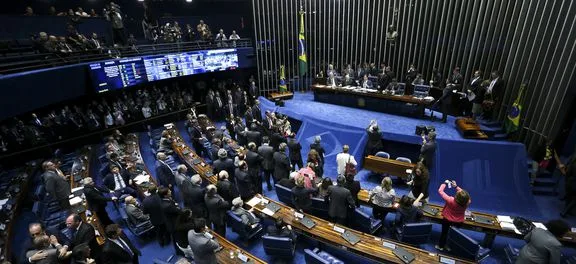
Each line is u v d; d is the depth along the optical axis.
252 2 17.69
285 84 18.31
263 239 5.72
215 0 20.09
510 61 10.66
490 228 5.98
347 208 6.26
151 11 17.84
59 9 15.51
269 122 12.28
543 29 9.38
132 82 13.52
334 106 15.38
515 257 5.88
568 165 7.60
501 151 8.40
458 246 5.70
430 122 11.90
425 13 14.28
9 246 6.68
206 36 16.58
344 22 17.66
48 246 5.00
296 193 6.41
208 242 4.70
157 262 5.10
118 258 4.77
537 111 9.58
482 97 10.68
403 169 8.60
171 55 14.81
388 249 5.44
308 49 18.91
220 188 6.77
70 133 12.10
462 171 8.58
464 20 12.55
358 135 11.24
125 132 14.35
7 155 10.41
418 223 5.79
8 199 8.19
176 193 9.18
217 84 18.17
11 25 11.01
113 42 14.33
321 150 9.08
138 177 8.44
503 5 10.85
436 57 14.21
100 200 6.69
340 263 5.41
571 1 8.45
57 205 8.35
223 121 16.19
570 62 8.44
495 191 8.14
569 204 7.40
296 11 18.14
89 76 11.93
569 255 6.26
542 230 4.24
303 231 6.06
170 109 15.73
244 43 18.06
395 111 13.26
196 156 9.96
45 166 7.40
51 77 10.31
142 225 7.06
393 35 15.27
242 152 9.43
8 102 8.80
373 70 15.45
